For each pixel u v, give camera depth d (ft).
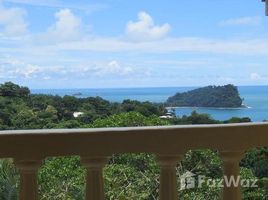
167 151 7.07
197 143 7.19
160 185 7.11
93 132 6.85
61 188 18.83
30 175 6.71
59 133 6.75
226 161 7.39
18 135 6.63
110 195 19.25
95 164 6.88
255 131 7.46
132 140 6.97
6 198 13.85
